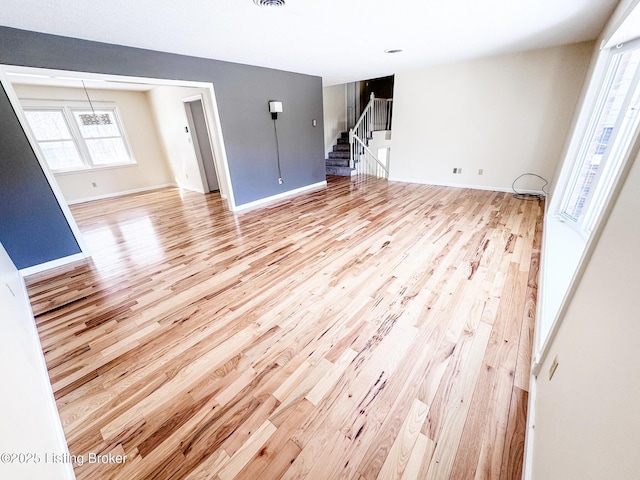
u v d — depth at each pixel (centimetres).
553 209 324
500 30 300
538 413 110
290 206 468
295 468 109
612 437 54
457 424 121
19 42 238
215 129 414
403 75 528
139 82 315
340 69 473
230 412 131
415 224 354
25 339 147
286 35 286
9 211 258
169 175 711
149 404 136
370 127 739
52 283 254
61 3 196
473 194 484
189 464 111
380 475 105
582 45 373
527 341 164
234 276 253
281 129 495
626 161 85
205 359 162
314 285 232
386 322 185
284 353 164
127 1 199
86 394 143
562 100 409
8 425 72
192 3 207
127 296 229
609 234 88
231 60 389
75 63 269
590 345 80
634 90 204
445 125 518
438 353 159
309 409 131
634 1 165
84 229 404
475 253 270
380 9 233
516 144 462
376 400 134
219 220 416
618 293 70
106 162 620
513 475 103
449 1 225
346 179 668
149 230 387
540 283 209
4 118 243
